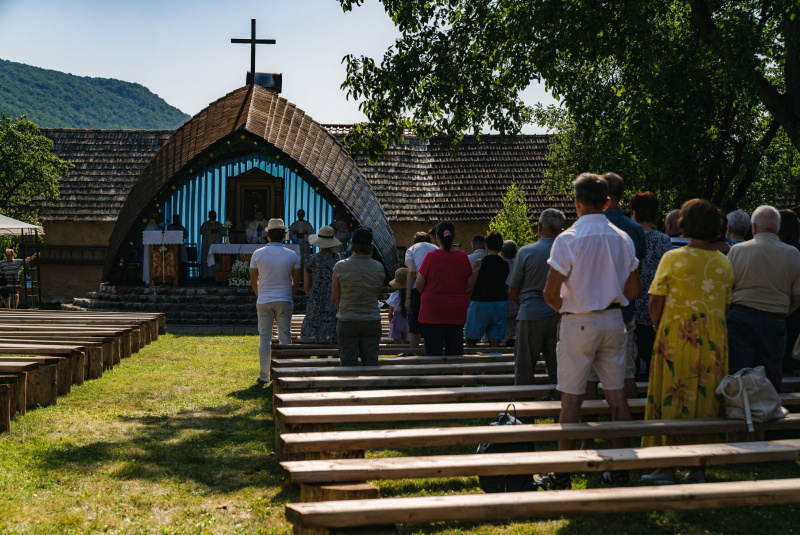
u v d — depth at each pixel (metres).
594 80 14.84
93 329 11.69
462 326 8.20
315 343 9.45
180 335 16.45
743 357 5.46
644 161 14.71
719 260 4.91
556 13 11.88
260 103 21.22
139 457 6.19
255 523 4.65
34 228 21.17
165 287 19.84
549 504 3.69
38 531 4.39
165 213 22.73
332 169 21.38
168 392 9.20
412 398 5.80
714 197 17.00
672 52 13.77
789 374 7.16
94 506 4.93
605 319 4.73
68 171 28.62
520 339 6.27
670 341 4.94
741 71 11.33
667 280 4.97
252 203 22.67
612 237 4.74
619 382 4.82
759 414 4.75
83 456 6.15
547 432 4.59
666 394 4.94
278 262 9.50
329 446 4.54
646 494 3.79
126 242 20.70
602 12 12.28
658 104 13.16
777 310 5.51
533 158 29.42
